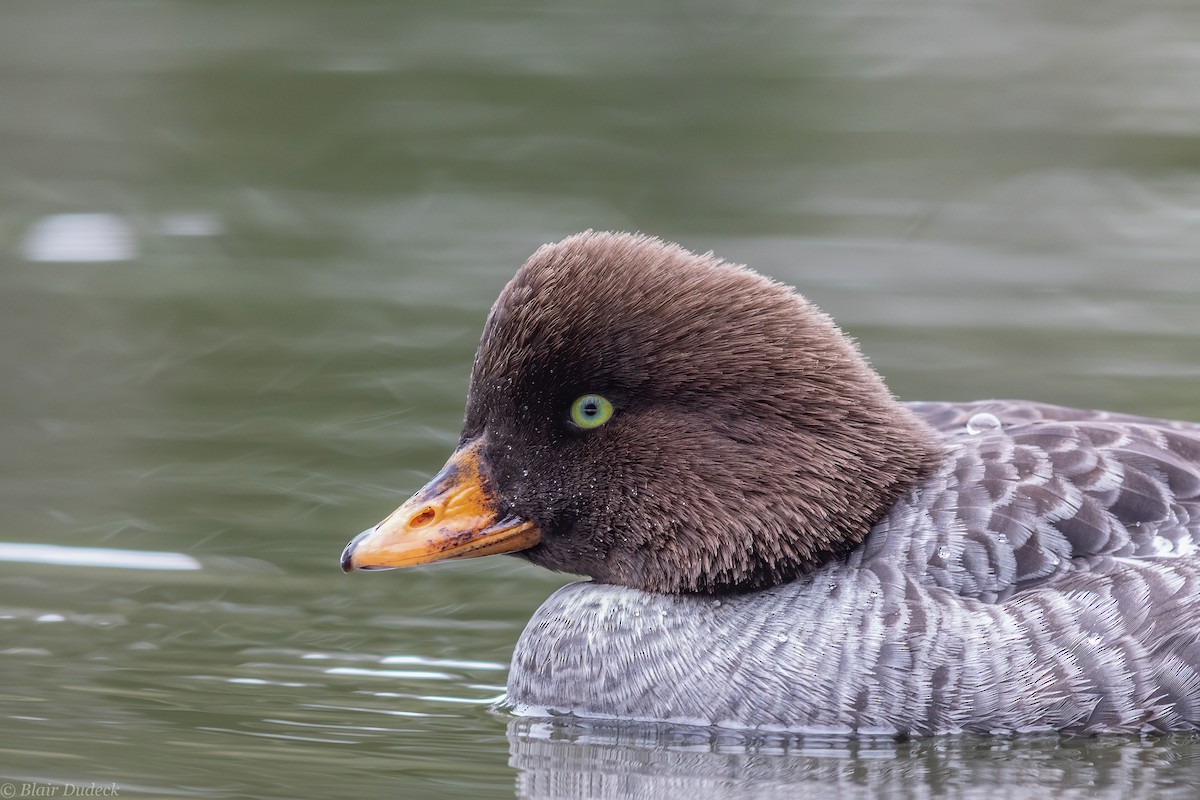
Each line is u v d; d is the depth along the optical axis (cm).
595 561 1036
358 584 1248
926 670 952
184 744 948
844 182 2122
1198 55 2452
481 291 1866
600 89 2372
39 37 2472
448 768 926
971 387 1565
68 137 2248
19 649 1103
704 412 1005
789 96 2348
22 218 2058
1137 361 1630
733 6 2633
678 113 2303
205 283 1891
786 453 997
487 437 1034
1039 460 1010
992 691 948
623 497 1014
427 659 1116
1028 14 2617
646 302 1005
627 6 2627
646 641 1009
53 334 1752
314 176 2175
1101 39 2516
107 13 2558
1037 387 1565
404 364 1688
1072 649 948
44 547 1290
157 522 1340
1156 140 2200
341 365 1684
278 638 1143
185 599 1204
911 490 1012
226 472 1441
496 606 1223
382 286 1878
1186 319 1742
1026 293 1816
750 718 977
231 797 867
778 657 977
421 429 1531
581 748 960
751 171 2152
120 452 1482
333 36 2505
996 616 955
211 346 1733
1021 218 2022
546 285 1012
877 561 987
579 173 2161
